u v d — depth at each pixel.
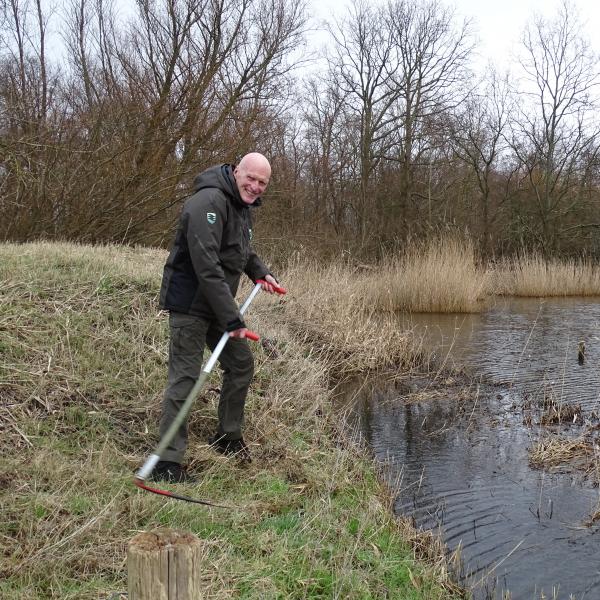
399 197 25.00
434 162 25.12
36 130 11.64
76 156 11.80
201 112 13.75
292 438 4.89
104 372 4.96
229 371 4.16
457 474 5.15
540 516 4.39
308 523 3.59
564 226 26.48
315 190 24.33
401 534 3.96
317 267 12.94
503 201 27.17
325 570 3.18
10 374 4.55
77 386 4.67
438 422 6.55
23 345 4.91
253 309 8.55
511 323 12.82
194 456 4.15
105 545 3.01
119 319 5.83
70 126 11.92
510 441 5.96
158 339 5.69
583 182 26.12
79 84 14.76
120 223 12.38
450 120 24.98
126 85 13.71
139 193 12.41
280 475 4.21
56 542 2.91
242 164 3.84
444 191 25.80
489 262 21.16
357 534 3.70
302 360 6.85
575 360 9.38
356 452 5.29
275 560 3.14
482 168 27.06
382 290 14.12
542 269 18.70
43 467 3.60
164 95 13.20
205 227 3.65
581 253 26.16
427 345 10.42
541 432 6.12
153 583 1.87
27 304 5.54
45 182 11.36
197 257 3.63
